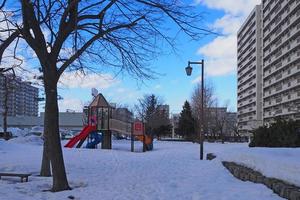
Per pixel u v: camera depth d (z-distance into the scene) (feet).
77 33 48.67
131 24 44.37
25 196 37.35
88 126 145.28
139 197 37.47
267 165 42.11
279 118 71.82
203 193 38.78
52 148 42.09
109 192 40.24
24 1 40.50
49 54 42.52
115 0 43.01
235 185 42.98
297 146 62.03
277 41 356.38
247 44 486.38
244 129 490.49
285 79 340.80
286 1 321.11
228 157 62.13
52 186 42.73
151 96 320.09
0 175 47.24
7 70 59.21
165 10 41.81
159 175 55.31
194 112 284.61
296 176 34.22
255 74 444.14
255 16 445.78
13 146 115.75
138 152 123.44
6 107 160.56
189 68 95.55
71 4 40.42
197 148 143.64
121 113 304.71
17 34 47.24
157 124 308.40
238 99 544.62
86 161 76.02
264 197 34.06
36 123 352.90
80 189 42.19
